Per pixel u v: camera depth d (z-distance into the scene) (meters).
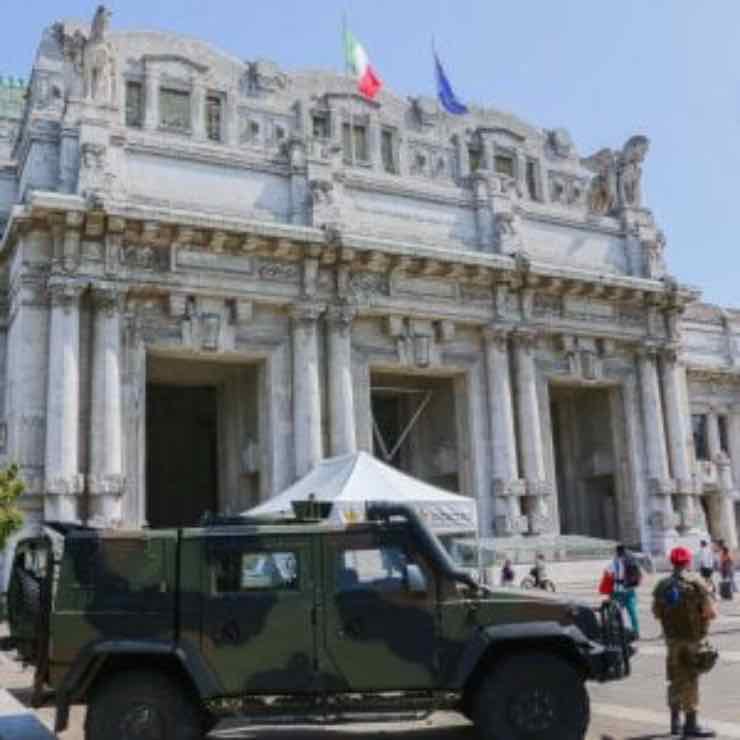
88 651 10.65
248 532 11.30
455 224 45.44
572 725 10.91
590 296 48.09
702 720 12.67
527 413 44.62
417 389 47.28
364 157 47.47
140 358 37.19
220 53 45.16
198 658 10.80
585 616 11.46
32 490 33.91
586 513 52.53
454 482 46.59
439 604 11.19
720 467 57.03
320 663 10.94
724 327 61.88
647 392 49.53
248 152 41.03
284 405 39.56
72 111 37.78
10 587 12.23
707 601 11.76
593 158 55.75
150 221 36.50
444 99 50.06
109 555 11.15
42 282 35.84
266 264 39.72
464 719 13.38
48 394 34.62
